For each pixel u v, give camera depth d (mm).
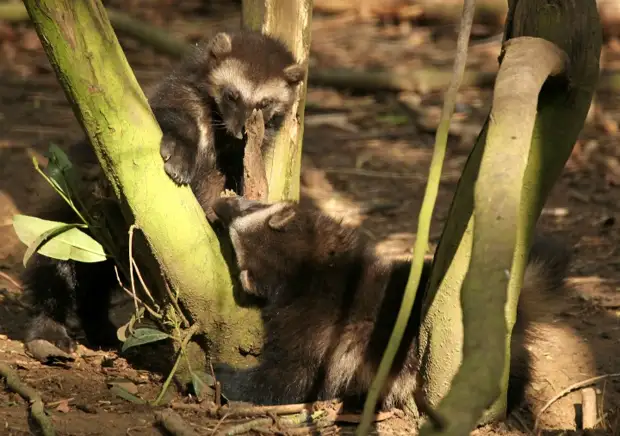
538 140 8914
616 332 12375
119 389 9953
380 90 23375
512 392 10641
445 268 9164
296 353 10664
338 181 18391
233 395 10367
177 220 9508
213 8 29000
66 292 11617
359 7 28844
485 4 27484
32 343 10977
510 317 9328
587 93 8945
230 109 11875
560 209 17016
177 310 10055
